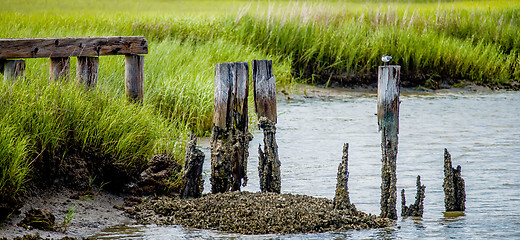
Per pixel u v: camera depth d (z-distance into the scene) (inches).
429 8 4626.0
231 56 2906.0
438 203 1327.5
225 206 1190.3
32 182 1186.0
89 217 1162.6
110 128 1327.5
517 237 1098.7
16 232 1036.5
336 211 1176.8
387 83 1182.3
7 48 1365.7
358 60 3316.9
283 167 1617.9
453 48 3435.0
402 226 1166.3
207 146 1823.3
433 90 3260.3
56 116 1256.2
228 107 1310.3
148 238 1071.0
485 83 3376.0
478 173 1577.3
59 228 1087.0
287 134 2076.8
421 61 3371.1
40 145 1207.6
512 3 4739.2
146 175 1353.3
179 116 1877.5
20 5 6934.1
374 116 2470.5
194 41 3267.7
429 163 1689.2
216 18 3671.3
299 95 2962.6
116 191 1316.4
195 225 1140.5
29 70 1792.6
